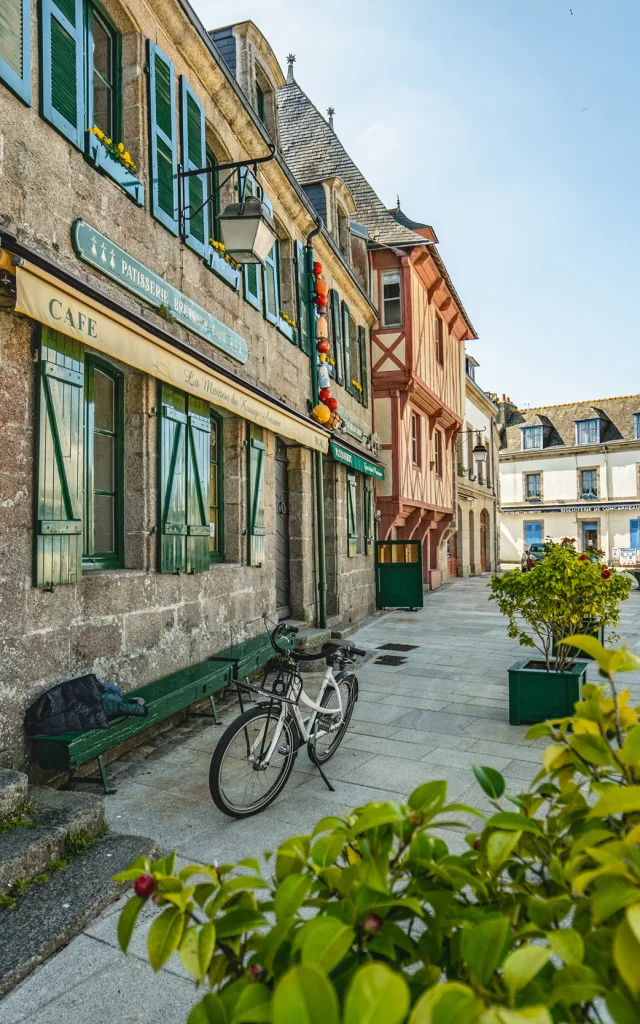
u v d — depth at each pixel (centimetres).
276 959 124
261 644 750
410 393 1567
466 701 699
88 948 283
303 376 1054
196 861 360
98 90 581
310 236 1082
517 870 146
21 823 343
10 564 411
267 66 920
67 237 475
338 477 1210
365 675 830
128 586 541
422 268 1614
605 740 146
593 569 577
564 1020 109
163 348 555
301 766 506
